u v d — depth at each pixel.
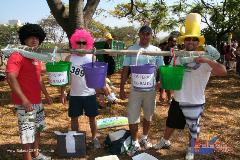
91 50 4.17
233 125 6.99
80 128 6.49
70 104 5.12
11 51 4.08
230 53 19.17
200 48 4.41
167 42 8.61
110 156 4.77
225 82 13.28
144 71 4.14
